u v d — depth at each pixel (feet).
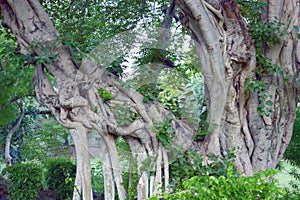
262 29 16.29
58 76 15.26
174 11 20.48
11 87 24.72
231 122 17.19
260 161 17.66
